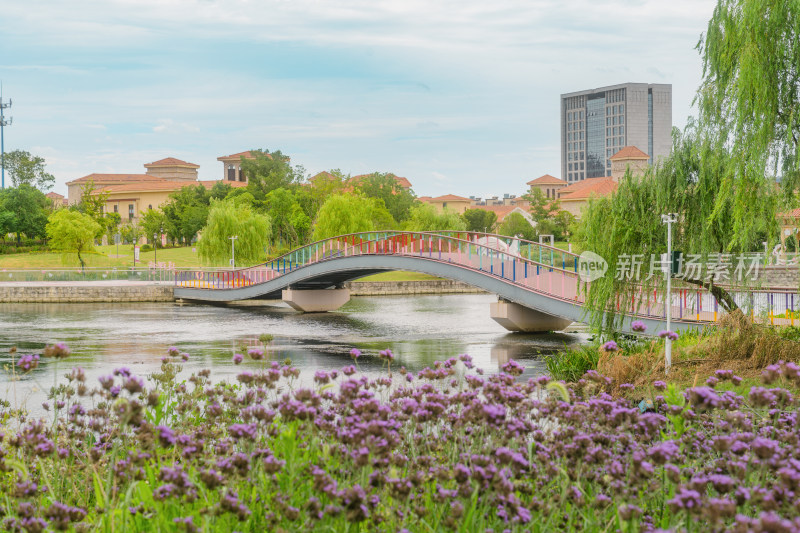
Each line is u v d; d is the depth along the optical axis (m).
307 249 52.34
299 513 4.50
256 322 44.44
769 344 15.01
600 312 21.64
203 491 4.95
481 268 35.88
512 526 4.48
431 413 5.50
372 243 45.03
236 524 4.86
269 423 5.80
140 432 5.64
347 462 5.13
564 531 4.97
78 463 6.77
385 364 26.11
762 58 16.61
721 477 4.18
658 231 21.08
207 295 60.53
